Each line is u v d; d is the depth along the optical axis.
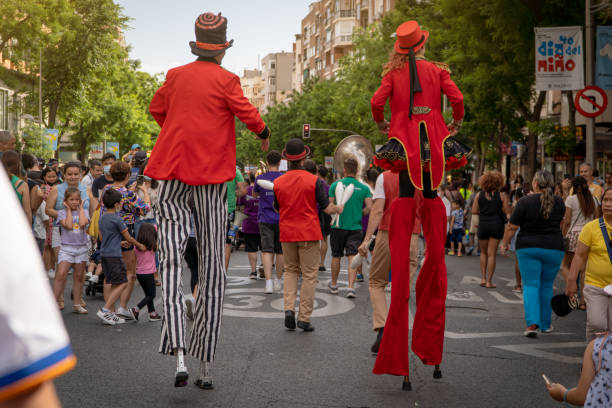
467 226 20.91
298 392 5.00
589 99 15.29
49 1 41.22
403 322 5.12
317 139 65.88
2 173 0.92
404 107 5.08
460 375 5.65
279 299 9.84
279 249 10.73
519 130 27.28
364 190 10.49
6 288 0.86
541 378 5.60
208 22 4.95
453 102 5.16
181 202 4.95
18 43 42.09
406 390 5.13
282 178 7.74
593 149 16.16
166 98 4.98
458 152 5.19
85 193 9.77
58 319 0.90
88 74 46.34
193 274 8.70
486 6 18.75
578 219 9.81
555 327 8.16
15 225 0.89
